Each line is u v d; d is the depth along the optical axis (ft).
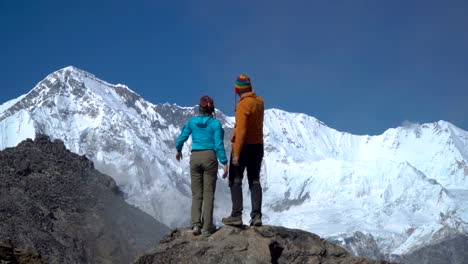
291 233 64.44
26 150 508.53
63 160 513.04
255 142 64.44
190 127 64.59
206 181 63.57
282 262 63.00
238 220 63.52
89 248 414.41
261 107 64.75
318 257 64.03
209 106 65.10
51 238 395.55
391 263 64.39
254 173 64.75
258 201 64.34
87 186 488.44
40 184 459.73
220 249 60.85
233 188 64.34
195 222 63.26
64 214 435.12
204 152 63.57
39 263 68.54
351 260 63.87
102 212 466.70
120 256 425.28
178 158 65.46
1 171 463.01
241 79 65.21
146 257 60.90
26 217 405.39
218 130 63.93
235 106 64.80
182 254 60.75
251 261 60.23
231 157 65.05
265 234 63.16
